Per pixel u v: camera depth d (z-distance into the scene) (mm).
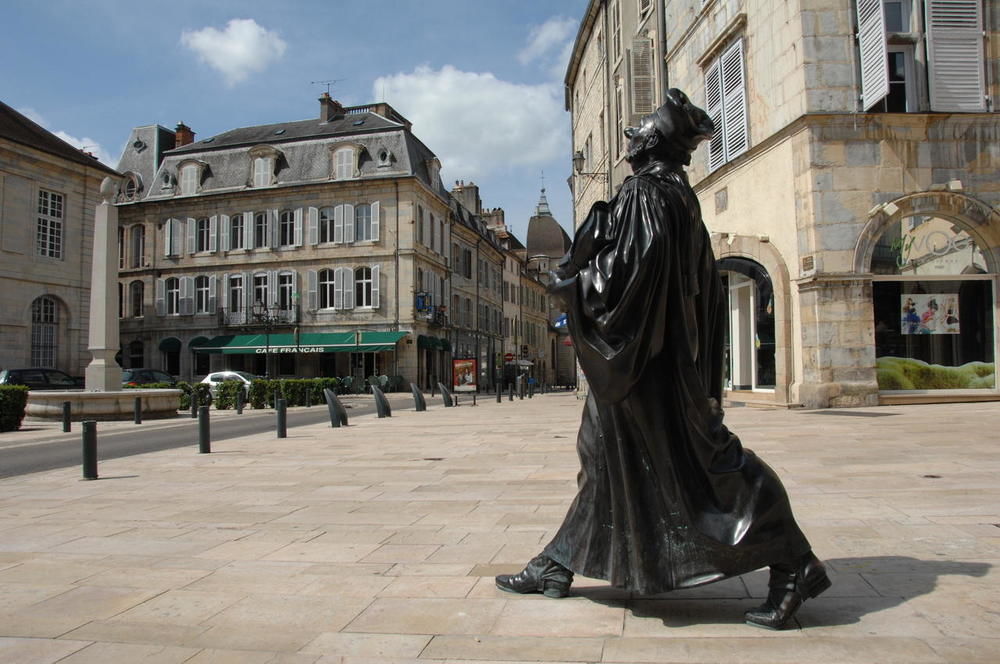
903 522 4391
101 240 18781
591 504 2828
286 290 42750
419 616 2951
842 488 5570
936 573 3279
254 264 43125
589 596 3125
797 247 13930
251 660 2543
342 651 2602
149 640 2775
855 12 13625
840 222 13469
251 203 43500
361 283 42031
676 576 2492
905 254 13680
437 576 3574
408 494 6141
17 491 7000
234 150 44625
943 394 13547
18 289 32844
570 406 22031
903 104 13680
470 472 7352
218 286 43781
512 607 3008
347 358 41719
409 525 4867
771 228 14945
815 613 2779
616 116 24438
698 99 18500
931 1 13586
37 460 10133
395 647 2619
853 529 4230
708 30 17859
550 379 82875
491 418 16094
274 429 14734
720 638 2549
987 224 13508
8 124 34062
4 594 3439
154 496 6504
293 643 2703
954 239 13766
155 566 3951
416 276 41531
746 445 8289
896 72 13711
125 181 48000
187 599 3312
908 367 13656
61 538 4754
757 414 12773
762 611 2654
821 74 13602
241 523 5133
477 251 55812
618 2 24562
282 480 7258
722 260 16312
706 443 2523
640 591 2527
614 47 25125
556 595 3098
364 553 4121
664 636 2594
